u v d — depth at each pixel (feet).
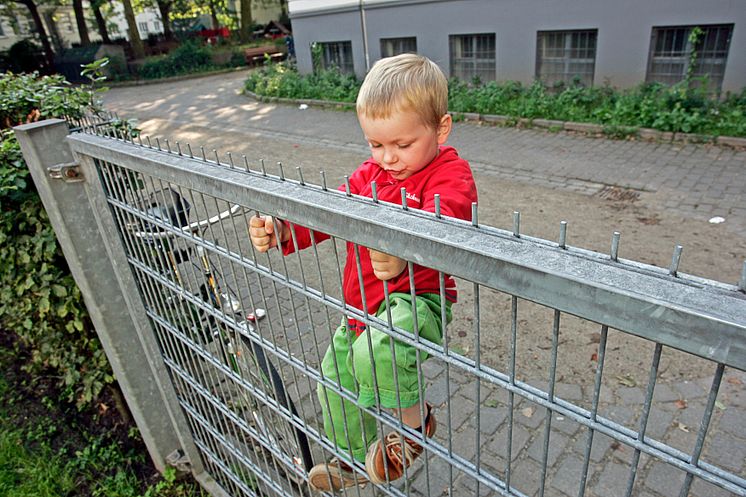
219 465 8.30
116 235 7.20
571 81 30.83
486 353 11.46
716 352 2.26
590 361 10.88
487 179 21.68
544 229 17.02
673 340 2.37
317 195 3.89
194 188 4.98
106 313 8.18
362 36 40.16
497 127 29.12
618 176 20.86
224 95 49.32
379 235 3.41
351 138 29.84
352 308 4.09
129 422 11.39
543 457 3.32
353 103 36.55
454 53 35.91
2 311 10.89
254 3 113.19
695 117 24.00
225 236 4.99
